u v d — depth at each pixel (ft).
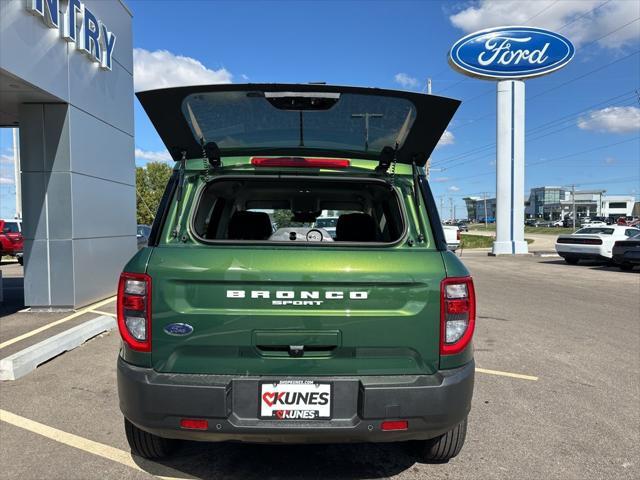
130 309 8.33
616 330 23.95
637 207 426.10
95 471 10.30
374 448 11.53
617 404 14.26
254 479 10.10
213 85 8.84
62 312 26.73
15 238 59.00
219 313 8.19
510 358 18.98
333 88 8.94
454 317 8.48
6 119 30.63
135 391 8.14
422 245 8.91
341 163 9.77
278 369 8.26
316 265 8.27
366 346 8.31
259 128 9.84
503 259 72.90
